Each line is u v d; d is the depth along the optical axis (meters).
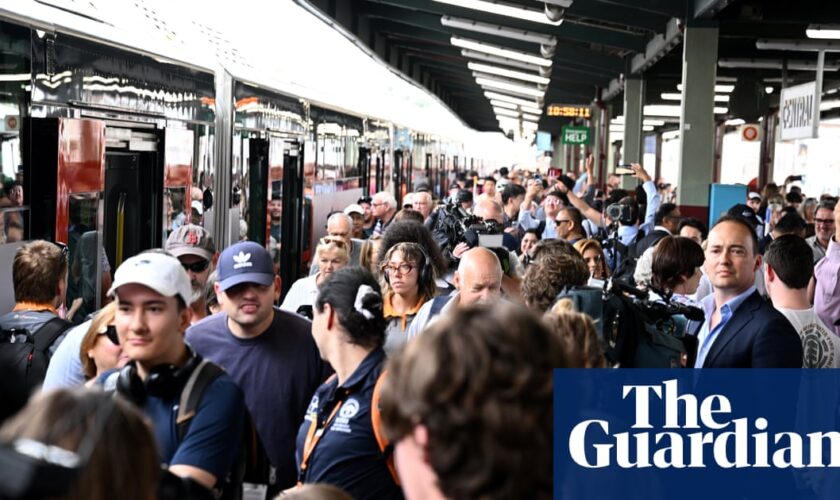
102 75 7.52
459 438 1.77
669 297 4.96
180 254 5.98
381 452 4.04
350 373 4.14
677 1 16.12
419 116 31.27
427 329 1.87
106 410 1.86
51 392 1.88
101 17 7.89
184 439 3.46
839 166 33.44
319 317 4.16
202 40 11.44
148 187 8.68
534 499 1.82
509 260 6.69
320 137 15.34
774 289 5.34
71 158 6.80
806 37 17.22
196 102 9.80
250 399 4.73
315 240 15.03
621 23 18.34
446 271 7.09
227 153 10.86
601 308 4.30
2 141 5.98
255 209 12.23
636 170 13.11
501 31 21.19
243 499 3.83
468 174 43.09
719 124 37.38
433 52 30.22
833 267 6.65
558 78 32.25
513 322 1.82
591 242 7.54
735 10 16.02
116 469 1.82
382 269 5.95
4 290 6.02
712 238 4.75
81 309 6.98
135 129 8.26
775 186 18.11
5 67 6.04
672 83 31.34
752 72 25.34
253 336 4.77
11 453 1.74
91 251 7.20
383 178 21.97
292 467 4.76
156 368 3.51
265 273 4.68
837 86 26.12
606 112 33.78
